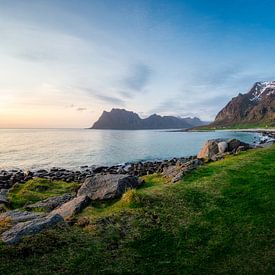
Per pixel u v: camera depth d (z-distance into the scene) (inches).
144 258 392.2
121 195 648.4
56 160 2536.9
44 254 384.8
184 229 472.4
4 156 2861.7
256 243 421.7
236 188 661.9
